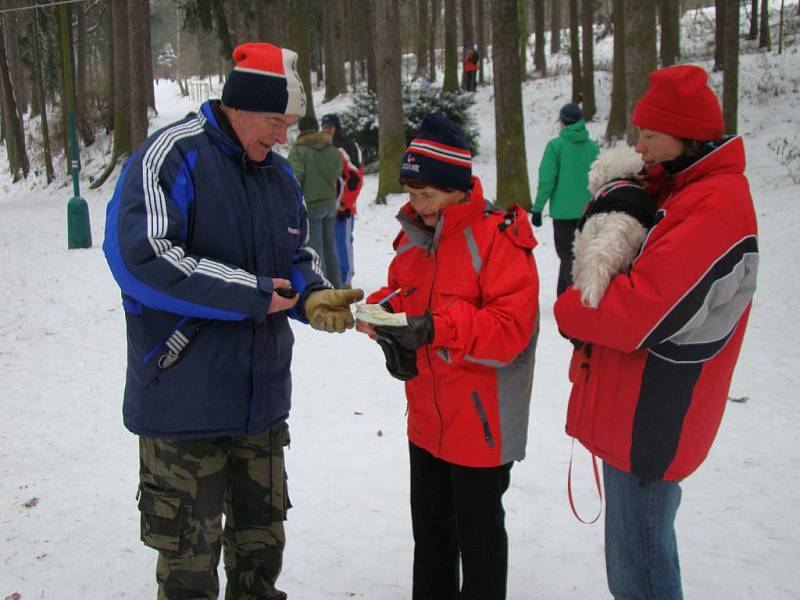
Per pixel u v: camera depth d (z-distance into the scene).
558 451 4.35
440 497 2.65
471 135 19.64
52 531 3.56
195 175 2.28
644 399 2.13
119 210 2.20
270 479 2.58
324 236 7.77
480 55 31.14
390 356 2.25
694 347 2.07
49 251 13.26
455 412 2.45
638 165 2.25
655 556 2.23
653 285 1.98
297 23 24.20
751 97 20.44
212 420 2.32
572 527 3.47
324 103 31.78
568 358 6.22
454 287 2.45
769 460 4.14
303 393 5.50
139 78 20.61
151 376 2.30
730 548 3.24
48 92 38.22
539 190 6.77
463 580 2.52
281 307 2.29
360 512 3.64
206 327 2.29
